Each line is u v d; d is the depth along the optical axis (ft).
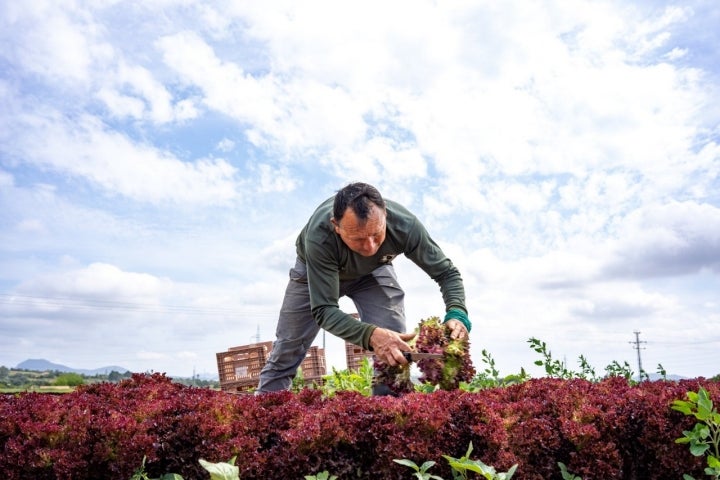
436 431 10.11
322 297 14.39
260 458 9.70
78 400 11.77
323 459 9.86
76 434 9.84
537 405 11.34
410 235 14.96
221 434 9.93
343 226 13.06
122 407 11.18
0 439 10.08
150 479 9.80
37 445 9.80
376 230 13.06
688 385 12.60
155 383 14.01
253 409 10.80
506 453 10.19
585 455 10.45
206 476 9.68
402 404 10.57
